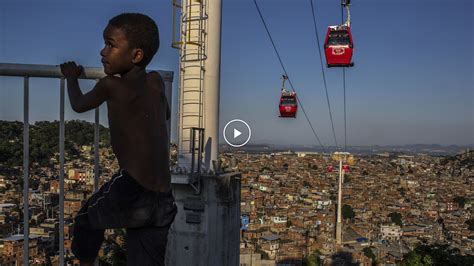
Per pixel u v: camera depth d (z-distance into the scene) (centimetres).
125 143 226
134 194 223
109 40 222
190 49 648
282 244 6456
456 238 8019
